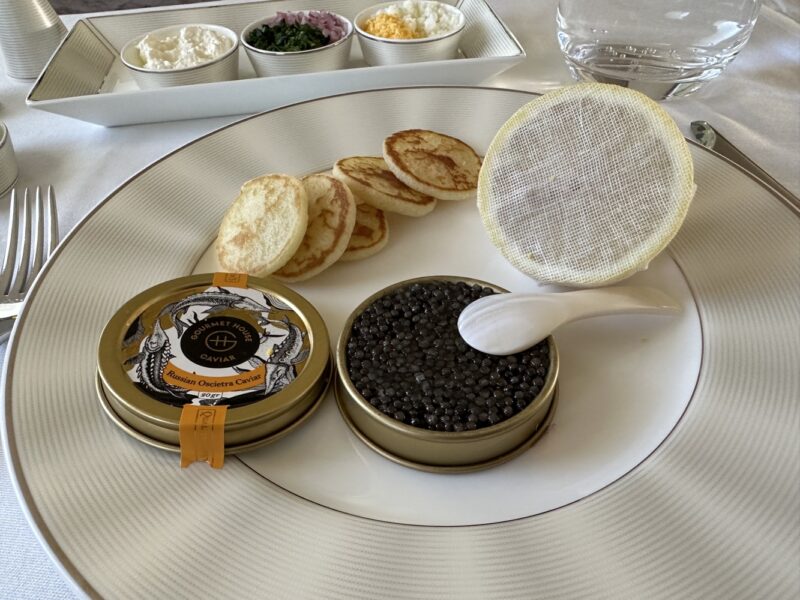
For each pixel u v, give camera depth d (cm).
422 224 22
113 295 19
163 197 22
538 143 20
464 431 14
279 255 19
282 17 31
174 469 14
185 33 30
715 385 16
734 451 15
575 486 15
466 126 25
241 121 25
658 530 13
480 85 28
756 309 18
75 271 19
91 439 15
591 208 19
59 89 27
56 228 21
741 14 25
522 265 20
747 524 13
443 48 29
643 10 27
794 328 17
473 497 14
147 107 26
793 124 25
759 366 17
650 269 20
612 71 26
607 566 13
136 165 25
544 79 29
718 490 14
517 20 34
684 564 13
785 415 15
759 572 12
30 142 26
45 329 17
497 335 16
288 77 26
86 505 13
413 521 14
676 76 25
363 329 17
